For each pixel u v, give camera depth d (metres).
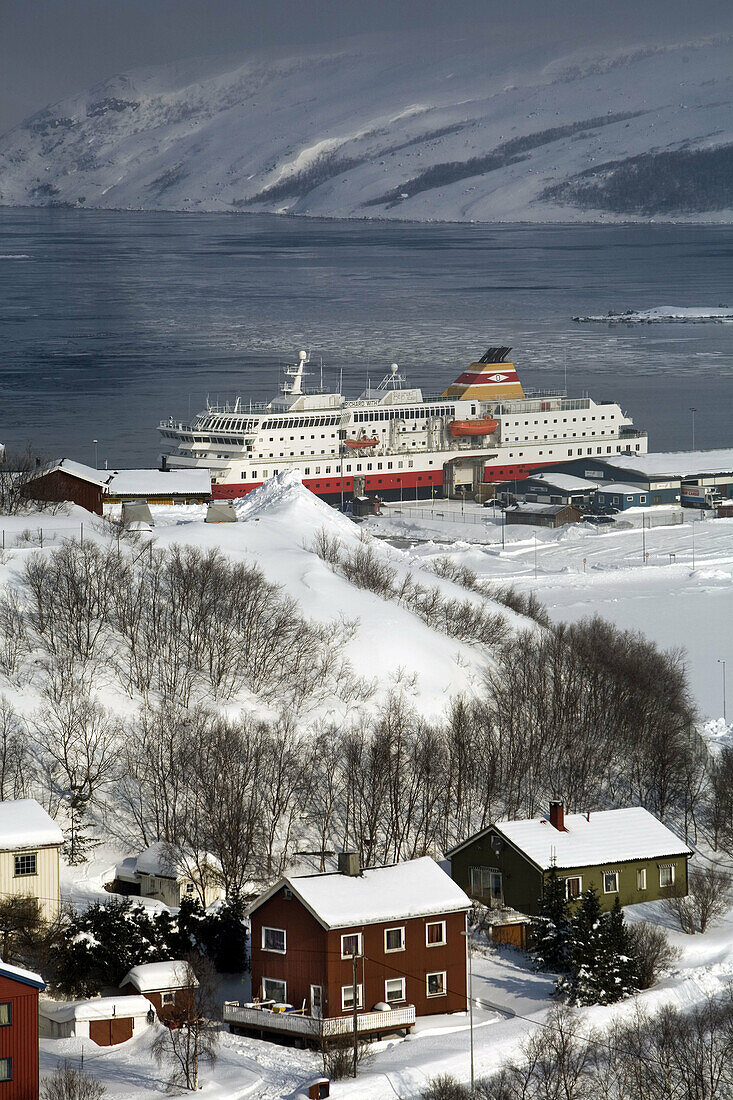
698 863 177.62
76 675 192.12
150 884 158.75
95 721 184.25
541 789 186.88
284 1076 123.19
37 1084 114.94
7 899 143.12
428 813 172.38
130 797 174.00
